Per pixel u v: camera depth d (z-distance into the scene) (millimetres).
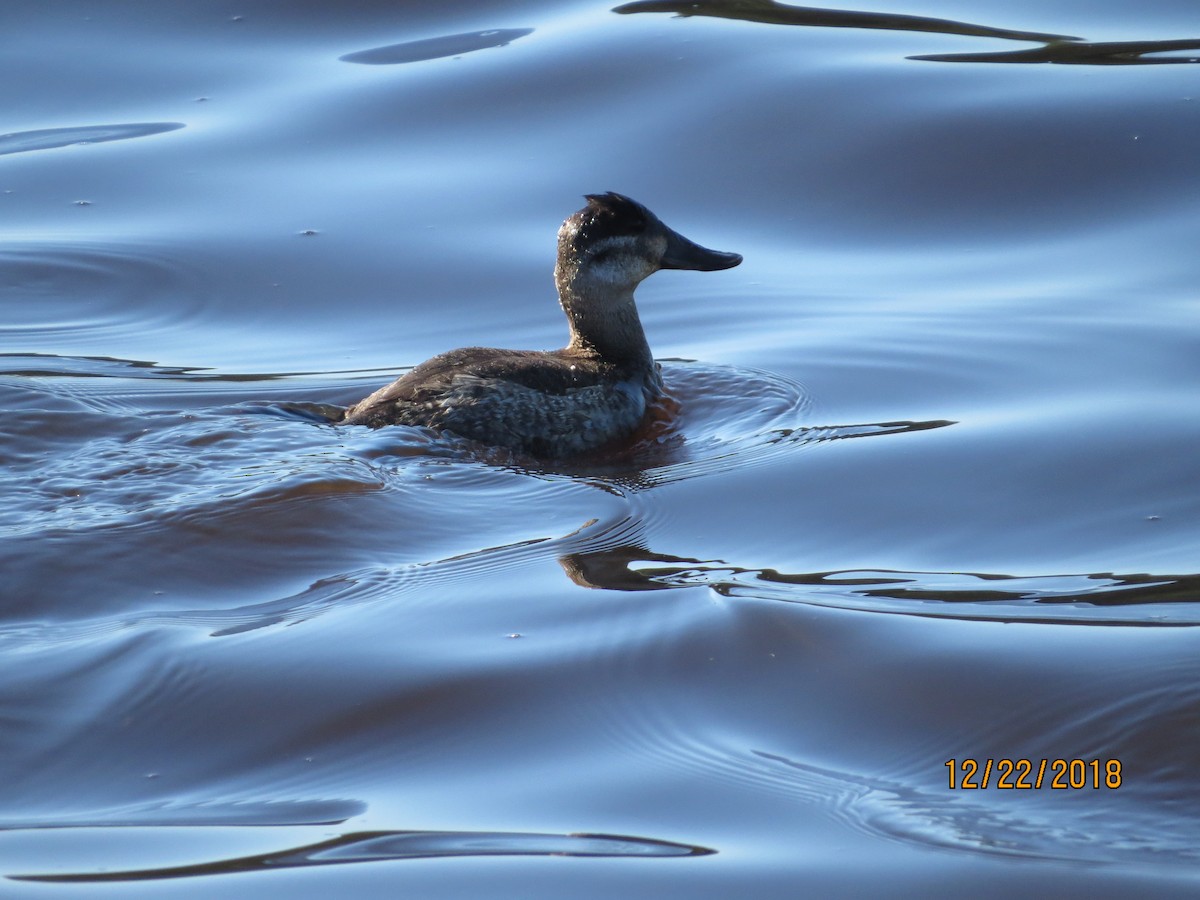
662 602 9805
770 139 20469
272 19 24531
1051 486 11852
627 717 8477
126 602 9828
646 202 19375
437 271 17844
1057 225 18406
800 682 8805
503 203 19406
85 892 6898
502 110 21516
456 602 9859
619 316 14180
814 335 15852
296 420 13000
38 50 23594
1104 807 7602
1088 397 13742
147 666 8961
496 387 12883
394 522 11102
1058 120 20141
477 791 7789
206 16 24688
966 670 8836
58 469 11797
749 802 7691
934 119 20406
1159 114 20109
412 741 8273
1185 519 11125
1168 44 22188
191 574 10203
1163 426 12922
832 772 7953
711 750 8164
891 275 17547
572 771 7977
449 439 12547
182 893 6887
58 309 16875
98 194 19719
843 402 14031
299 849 7258
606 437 13273
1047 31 23016
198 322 16672
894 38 22922
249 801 7711
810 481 12094
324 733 8344
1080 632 9266
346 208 19344
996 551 10688
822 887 6953
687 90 21562
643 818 7527
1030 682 8664
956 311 16281
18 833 7422
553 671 8930
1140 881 6992
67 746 8188
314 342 16156
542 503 11633
